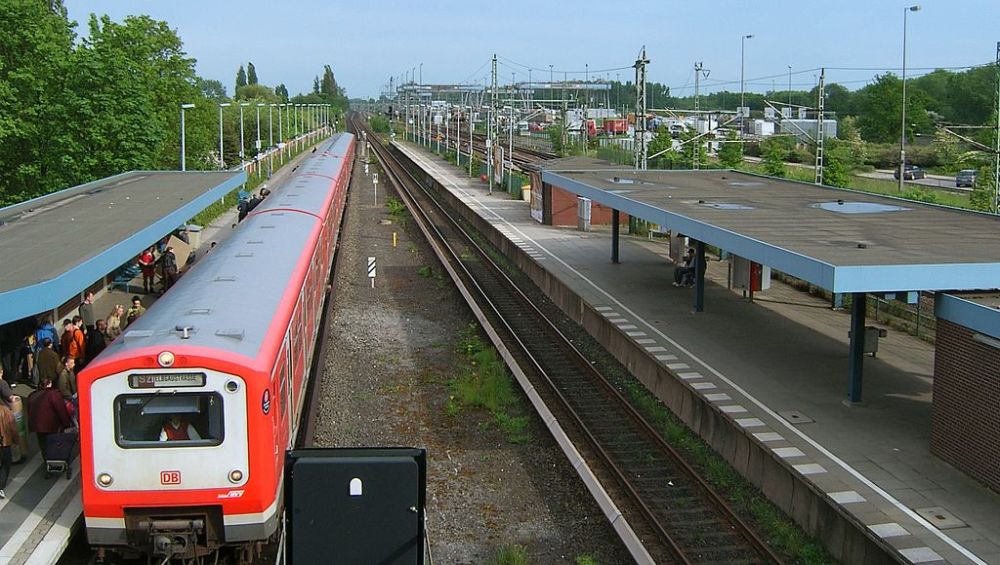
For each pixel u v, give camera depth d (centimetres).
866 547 1173
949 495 1398
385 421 1800
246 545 1162
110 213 2320
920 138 7538
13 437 1309
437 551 1270
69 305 2233
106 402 1098
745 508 1425
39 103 3575
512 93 10556
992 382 1412
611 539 1308
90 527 1120
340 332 2489
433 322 2667
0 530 1204
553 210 4703
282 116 11044
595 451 1659
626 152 6119
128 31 4256
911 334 2394
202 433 1118
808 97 12506
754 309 2727
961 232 2002
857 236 1930
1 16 3494
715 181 3453
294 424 1527
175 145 5031
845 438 1642
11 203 3534
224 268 1593
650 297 2905
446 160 9612
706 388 1939
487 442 1702
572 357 2309
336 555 973
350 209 5528
